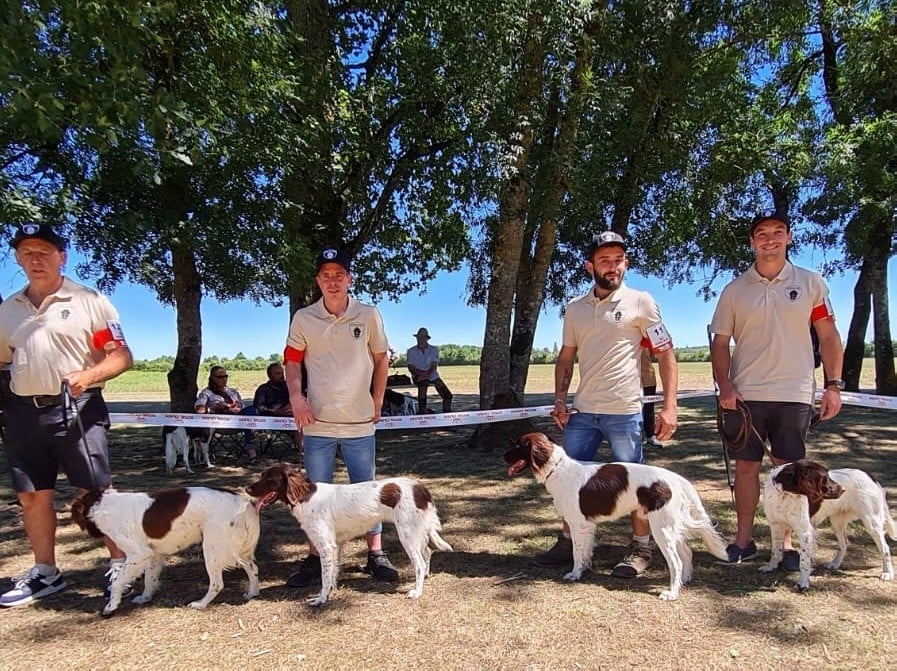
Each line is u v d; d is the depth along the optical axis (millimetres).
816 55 13547
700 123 9984
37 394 3670
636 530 4027
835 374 3955
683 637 3121
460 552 4527
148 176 5531
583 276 14242
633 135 9352
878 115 12164
